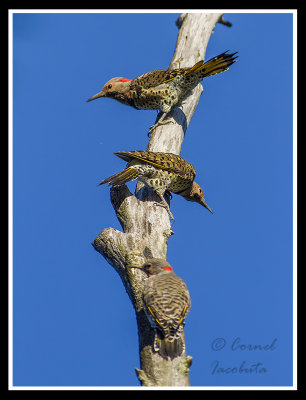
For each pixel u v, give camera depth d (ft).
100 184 36.01
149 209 36.22
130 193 36.86
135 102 46.83
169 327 27.12
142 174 37.09
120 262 33.24
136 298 31.53
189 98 47.93
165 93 44.55
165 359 28.02
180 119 45.42
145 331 29.94
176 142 43.45
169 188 40.73
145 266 30.96
